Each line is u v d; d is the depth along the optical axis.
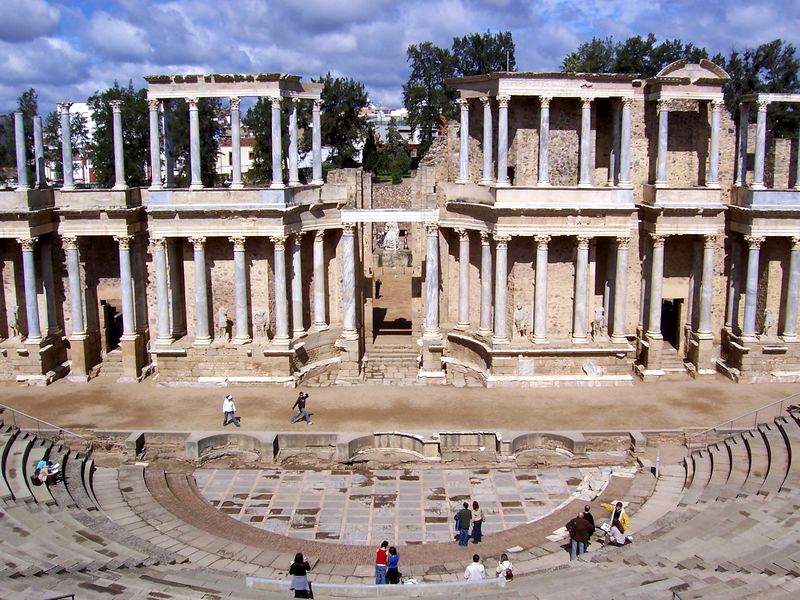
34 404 44.88
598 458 38.62
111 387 47.91
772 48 86.44
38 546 27.61
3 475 33.53
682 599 22.06
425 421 41.88
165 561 27.92
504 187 46.06
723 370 49.69
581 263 47.41
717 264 50.59
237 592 24.62
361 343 51.16
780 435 36.09
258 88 46.69
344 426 41.22
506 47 116.06
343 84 108.56
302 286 50.56
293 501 34.66
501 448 38.75
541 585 25.00
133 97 89.00
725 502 31.30
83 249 50.06
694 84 47.41
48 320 50.16
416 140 137.38
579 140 49.22
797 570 24.41
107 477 36.53
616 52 95.56
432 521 32.88
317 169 50.88
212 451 39.12
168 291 49.12
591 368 47.81
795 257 47.94
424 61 117.06
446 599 23.91
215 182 97.06
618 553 27.94
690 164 50.50
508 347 47.41
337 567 28.86
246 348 47.84
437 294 49.34
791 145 50.72
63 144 48.47
